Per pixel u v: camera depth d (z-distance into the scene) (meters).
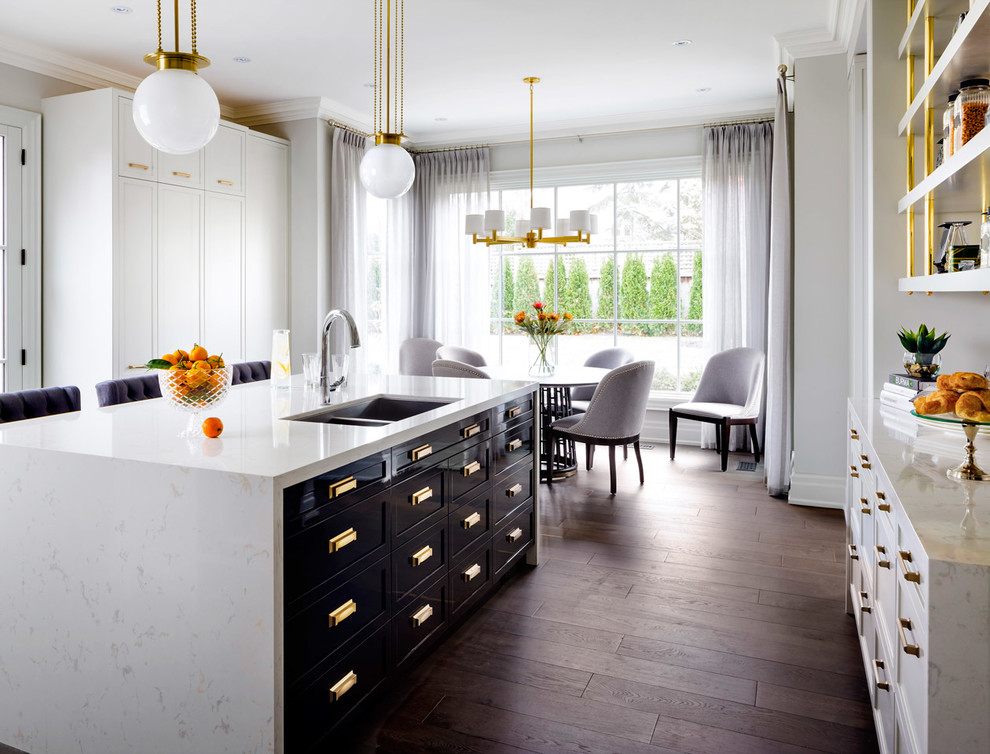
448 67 4.97
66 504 1.88
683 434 6.50
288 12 4.00
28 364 4.62
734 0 3.86
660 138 6.34
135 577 1.82
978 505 1.51
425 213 6.93
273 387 3.18
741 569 3.41
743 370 5.61
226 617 1.72
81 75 4.83
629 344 6.68
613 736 2.09
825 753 2.01
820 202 4.38
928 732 1.23
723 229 6.02
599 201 6.67
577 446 6.38
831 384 4.42
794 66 4.45
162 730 1.82
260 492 1.66
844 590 3.11
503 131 6.69
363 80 5.27
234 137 5.36
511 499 3.19
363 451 2.01
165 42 4.44
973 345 2.90
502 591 3.15
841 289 4.36
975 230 2.82
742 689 2.35
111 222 4.43
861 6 3.49
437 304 6.96
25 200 4.56
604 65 4.93
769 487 4.73
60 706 1.94
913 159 2.90
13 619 1.98
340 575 1.95
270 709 1.69
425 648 2.47
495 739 2.08
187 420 2.37
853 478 2.77
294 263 5.97
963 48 1.88
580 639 2.70
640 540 3.83
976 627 1.19
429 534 2.47
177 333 4.92
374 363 6.88
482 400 2.87
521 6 3.93
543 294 6.90
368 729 2.13
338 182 5.98
